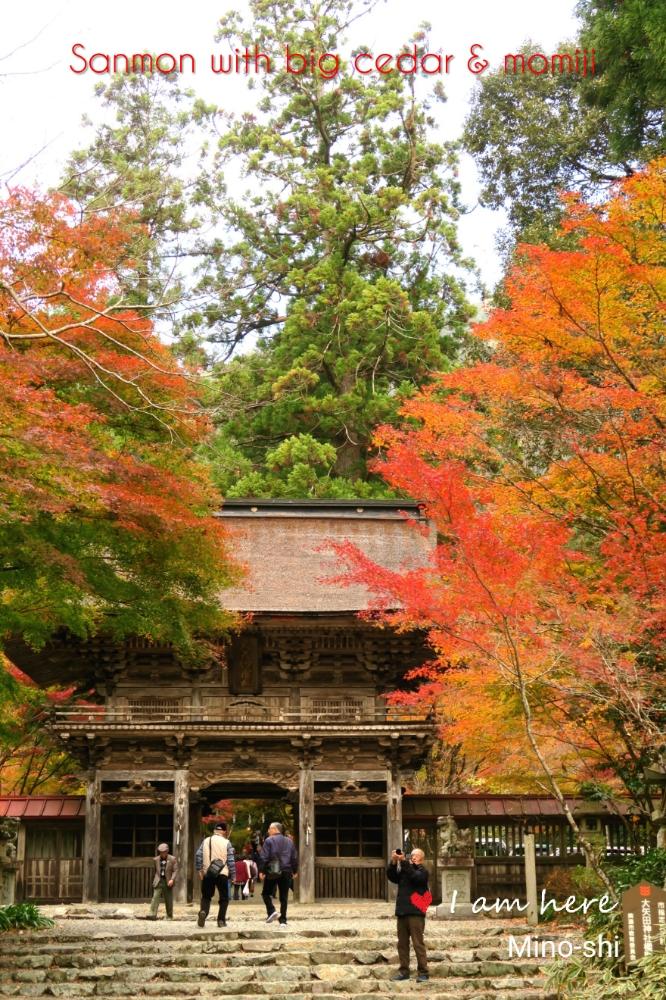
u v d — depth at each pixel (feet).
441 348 145.79
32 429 45.83
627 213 55.26
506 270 127.54
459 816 84.89
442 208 146.41
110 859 86.12
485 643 49.90
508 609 48.11
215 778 85.30
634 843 66.69
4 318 51.98
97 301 55.98
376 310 135.54
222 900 60.80
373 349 139.54
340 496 132.67
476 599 48.57
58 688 105.29
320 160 159.53
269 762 86.02
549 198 141.28
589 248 53.98
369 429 140.05
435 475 50.83
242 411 131.23
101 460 50.42
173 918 68.08
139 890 85.51
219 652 83.61
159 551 60.75
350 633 88.53
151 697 89.45
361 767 85.71
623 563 51.60
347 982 48.88
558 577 51.47
